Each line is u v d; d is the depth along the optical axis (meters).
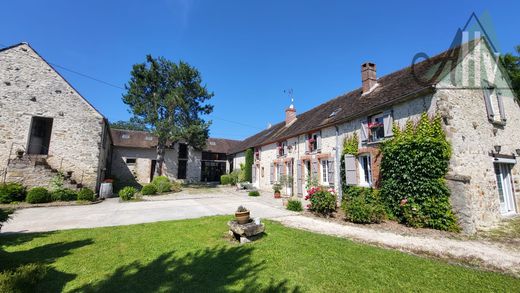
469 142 7.41
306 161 14.68
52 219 8.03
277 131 20.61
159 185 17.72
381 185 8.82
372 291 3.26
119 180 22.25
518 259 4.63
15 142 12.55
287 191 15.98
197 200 13.29
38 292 3.18
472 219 6.41
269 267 3.98
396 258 4.41
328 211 8.75
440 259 4.60
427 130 7.45
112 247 4.99
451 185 6.81
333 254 4.57
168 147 25.84
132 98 19.83
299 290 3.25
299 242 5.30
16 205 10.59
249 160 22.52
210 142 31.61
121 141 24.48
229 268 3.94
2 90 12.62
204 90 21.98
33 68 13.39
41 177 12.41
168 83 21.20
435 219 6.86
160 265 4.07
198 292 3.19
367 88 11.89
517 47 12.64
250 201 12.87
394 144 8.20
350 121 10.96
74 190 12.69
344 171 10.93
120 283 3.44
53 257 4.42
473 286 3.42
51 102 13.52
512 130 9.23
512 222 7.43
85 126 14.15
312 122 14.76
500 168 8.75
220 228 6.59
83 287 3.33
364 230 6.67
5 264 3.77
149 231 6.27
